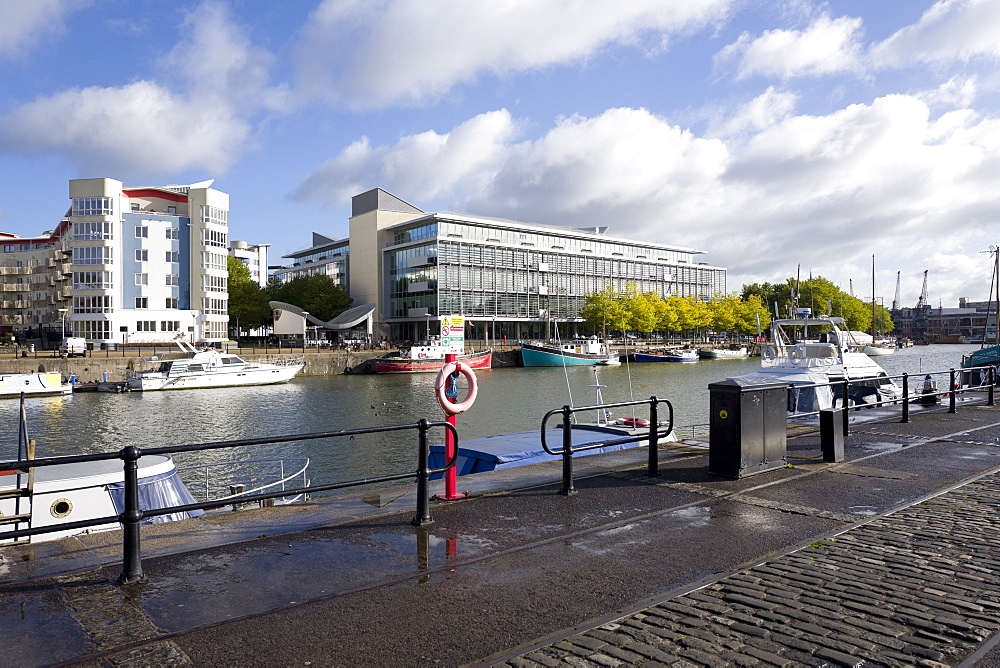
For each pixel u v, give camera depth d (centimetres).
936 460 1059
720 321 12075
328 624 457
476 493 837
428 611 480
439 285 9600
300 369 6644
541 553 609
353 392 5466
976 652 412
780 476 937
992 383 1895
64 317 7975
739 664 399
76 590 515
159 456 1201
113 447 3045
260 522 707
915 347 17512
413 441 2969
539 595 511
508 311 10269
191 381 5712
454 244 9769
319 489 646
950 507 772
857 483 895
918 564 575
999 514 740
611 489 859
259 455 2692
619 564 580
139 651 416
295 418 3938
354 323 9450
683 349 10444
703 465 1018
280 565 574
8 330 10550
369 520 714
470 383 816
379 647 423
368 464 2522
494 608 486
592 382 6203
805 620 461
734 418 928
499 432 3247
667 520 720
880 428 1424
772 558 595
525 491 848
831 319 2603
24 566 568
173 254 8050
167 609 480
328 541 641
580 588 525
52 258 9781
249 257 17262
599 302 10262
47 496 986
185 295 8119
